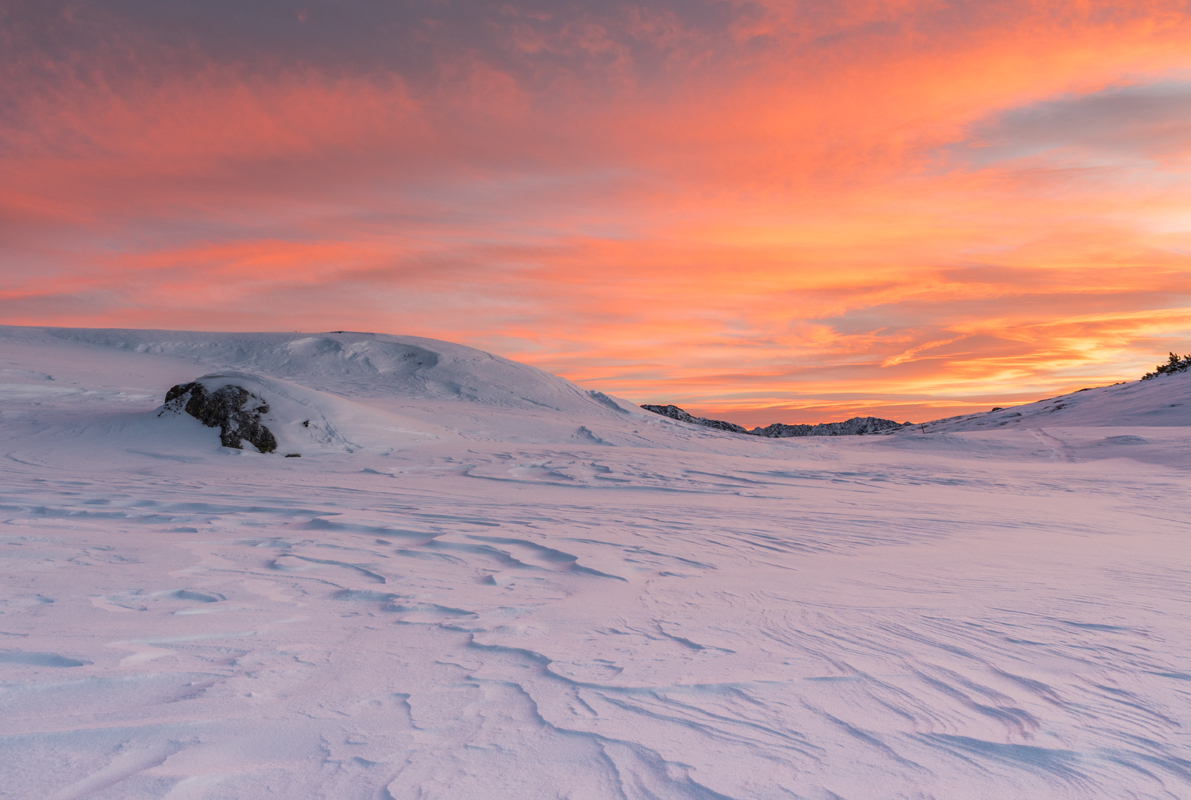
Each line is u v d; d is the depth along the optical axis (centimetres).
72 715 162
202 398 1458
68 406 1683
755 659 224
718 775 139
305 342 3575
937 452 2238
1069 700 186
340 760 143
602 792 131
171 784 129
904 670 213
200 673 199
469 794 129
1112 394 3597
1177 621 278
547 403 3070
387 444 1510
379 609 299
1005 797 130
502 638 250
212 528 543
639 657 226
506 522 619
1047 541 568
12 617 251
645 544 513
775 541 543
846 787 134
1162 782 137
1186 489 1184
